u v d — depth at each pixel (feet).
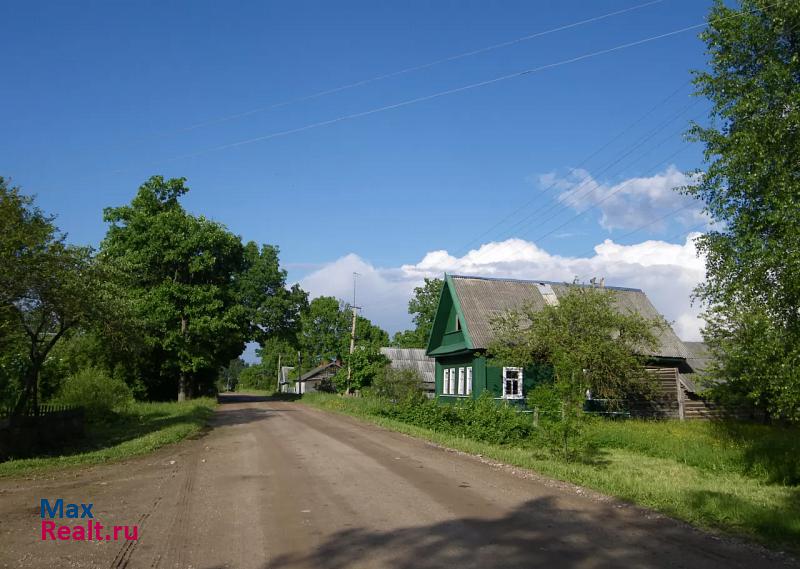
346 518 26.25
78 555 20.76
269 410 123.03
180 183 148.36
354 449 52.06
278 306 205.98
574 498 31.17
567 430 47.62
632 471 45.32
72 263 53.72
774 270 39.50
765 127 41.47
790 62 44.45
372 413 96.78
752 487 39.14
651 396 85.46
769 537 23.67
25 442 50.83
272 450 51.52
